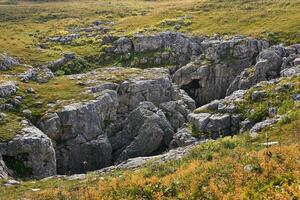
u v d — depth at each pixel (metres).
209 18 98.75
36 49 86.81
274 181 21.56
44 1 161.88
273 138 34.97
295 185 20.05
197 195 22.53
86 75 71.00
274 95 51.97
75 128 54.00
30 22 118.75
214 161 27.41
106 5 143.12
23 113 53.03
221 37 86.19
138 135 57.22
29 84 62.38
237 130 51.44
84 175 37.88
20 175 44.41
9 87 56.69
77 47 93.69
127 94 64.75
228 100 55.78
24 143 45.25
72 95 59.53
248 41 79.94
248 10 99.94
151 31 95.69
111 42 93.31
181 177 25.83
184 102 67.56
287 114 40.97
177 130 59.38
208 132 52.28
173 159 33.94
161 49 88.06
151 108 61.19
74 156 53.75
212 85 79.12
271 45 79.06
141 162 38.06
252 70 71.75
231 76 78.69
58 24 114.69
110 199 25.62
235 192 21.41
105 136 56.53
